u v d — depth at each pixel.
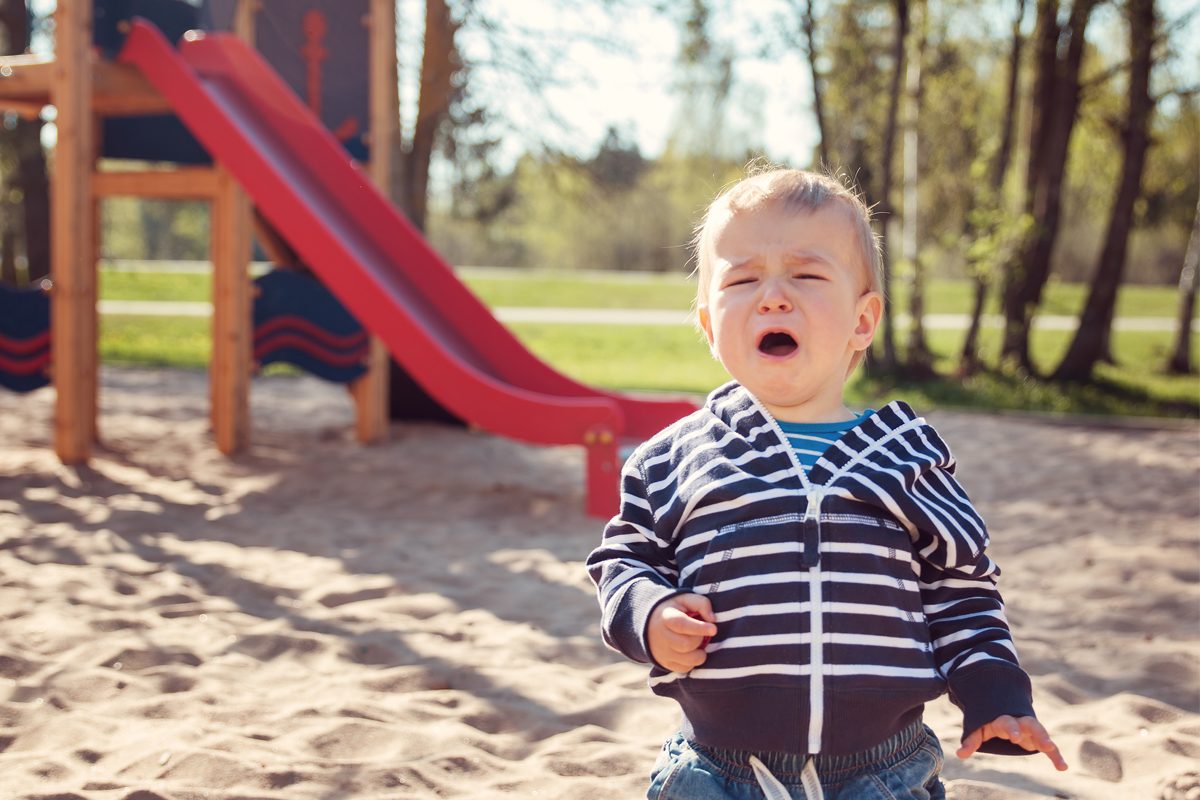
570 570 4.97
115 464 7.07
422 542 5.45
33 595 4.24
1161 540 5.77
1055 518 6.37
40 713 3.16
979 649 1.60
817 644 1.54
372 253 7.28
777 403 1.70
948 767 3.01
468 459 7.82
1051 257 15.59
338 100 8.16
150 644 3.73
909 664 1.56
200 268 34.19
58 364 6.88
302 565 4.93
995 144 16.39
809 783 1.56
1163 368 17.78
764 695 1.55
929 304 28.41
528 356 7.15
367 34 8.14
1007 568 5.27
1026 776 2.96
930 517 1.61
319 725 3.12
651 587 1.59
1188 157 20.08
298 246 6.35
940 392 14.01
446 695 3.42
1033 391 14.54
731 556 1.59
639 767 2.95
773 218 1.68
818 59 15.37
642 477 1.74
